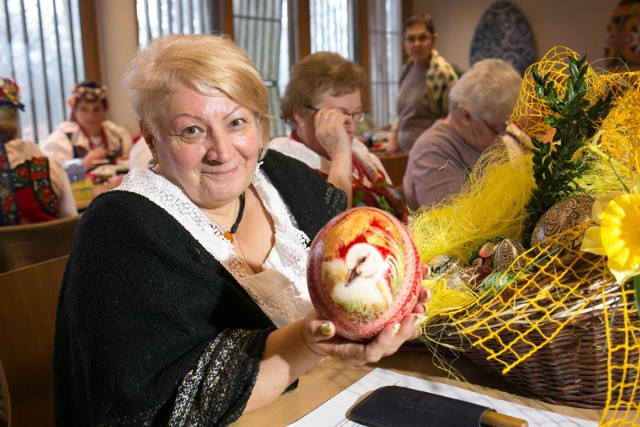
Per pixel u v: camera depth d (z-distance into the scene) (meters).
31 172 2.48
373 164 1.96
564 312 0.80
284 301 1.12
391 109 7.36
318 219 1.24
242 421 0.89
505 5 7.53
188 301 0.92
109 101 4.91
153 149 1.08
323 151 1.87
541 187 1.04
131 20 4.89
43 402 1.27
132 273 0.90
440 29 8.11
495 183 1.16
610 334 0.80
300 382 0.99
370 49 6.99
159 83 0.97
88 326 0.88
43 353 1.27
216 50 0.98
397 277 0.74
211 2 5.47
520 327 0.82
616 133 0.99
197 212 1.05
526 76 1.10
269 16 5.95
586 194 0.99
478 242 1.10
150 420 0.86
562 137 0.99
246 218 1.19
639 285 0.73
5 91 2.46
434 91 4.43
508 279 0.88
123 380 0.85
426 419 0.83
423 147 2.21
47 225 1.89
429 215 1.18
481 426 0.82
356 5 6.75
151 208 0.99
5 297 1.21
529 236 1.06
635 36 6.63
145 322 0.89
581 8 6.99
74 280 0.92
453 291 0.93
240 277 1.07
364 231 0.76
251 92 1.00
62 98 4.77
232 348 0.88
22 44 4.55
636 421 0.81
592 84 1.02
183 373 0.87
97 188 3.37
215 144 0.99
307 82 1.81
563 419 0.84
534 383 0.88
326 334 0.76
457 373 0.98
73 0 4.75
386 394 0.89
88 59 4.84
